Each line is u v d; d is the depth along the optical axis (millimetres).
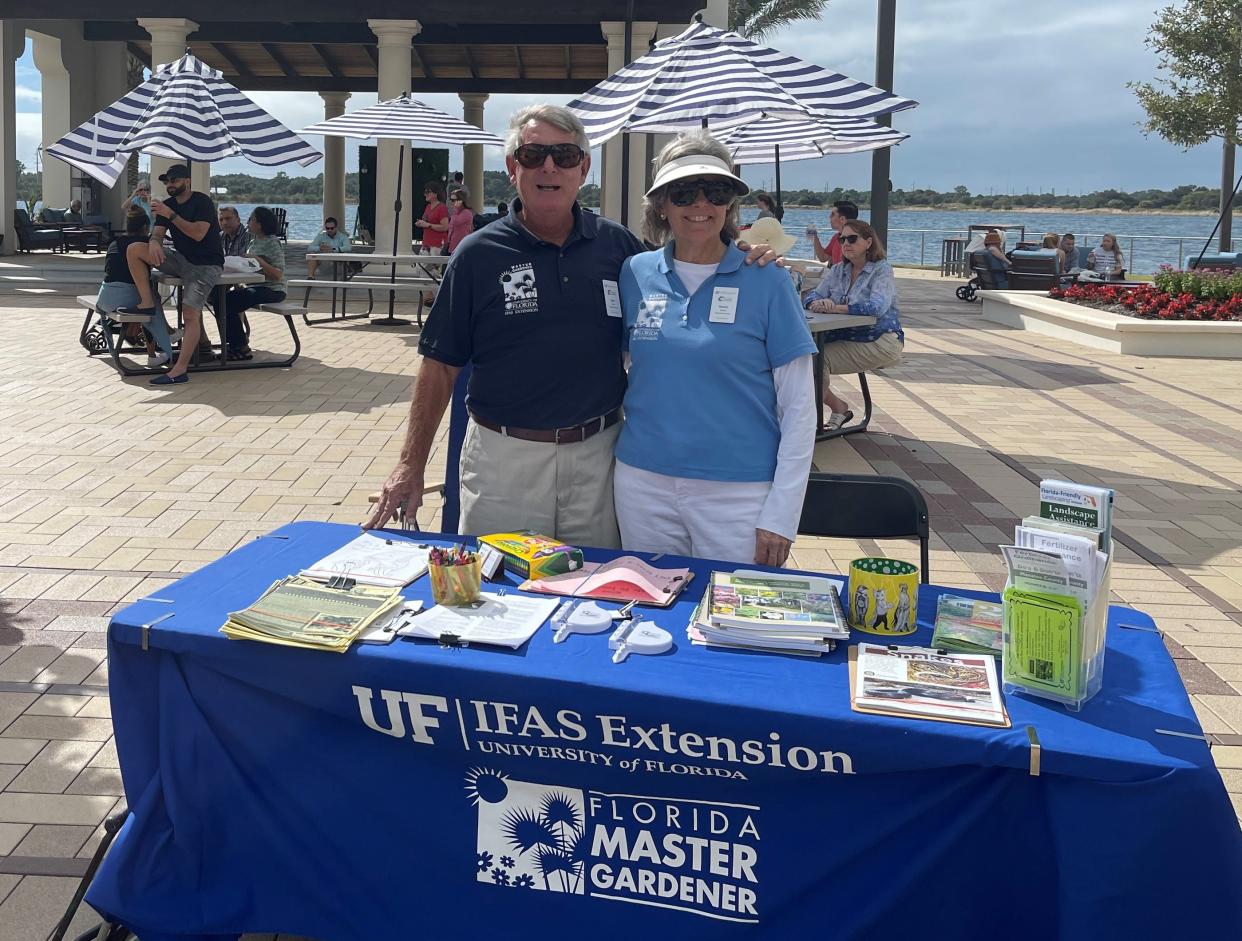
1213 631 4883
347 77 25703
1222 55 20203
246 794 2693
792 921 2438
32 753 3623
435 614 2691
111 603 4871
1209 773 2107
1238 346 13180
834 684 2412
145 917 2668
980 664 2486
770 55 7938
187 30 17078
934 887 2328
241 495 6500
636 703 2355
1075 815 2156
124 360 10820
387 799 2627
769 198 10133
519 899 2578
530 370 3375
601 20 16484
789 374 3240
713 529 3295
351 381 10156
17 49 22828
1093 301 15352
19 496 6387
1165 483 7324
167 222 9750
